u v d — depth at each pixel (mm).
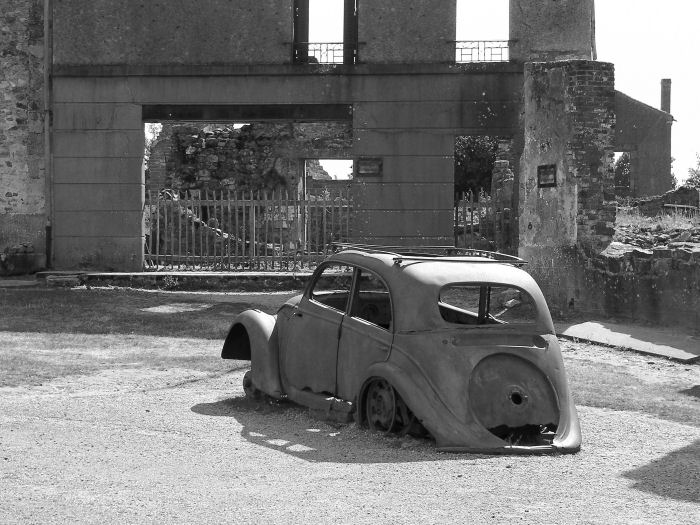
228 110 21953
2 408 7891
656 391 9477
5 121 22469
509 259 7539
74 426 7195
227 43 21391
